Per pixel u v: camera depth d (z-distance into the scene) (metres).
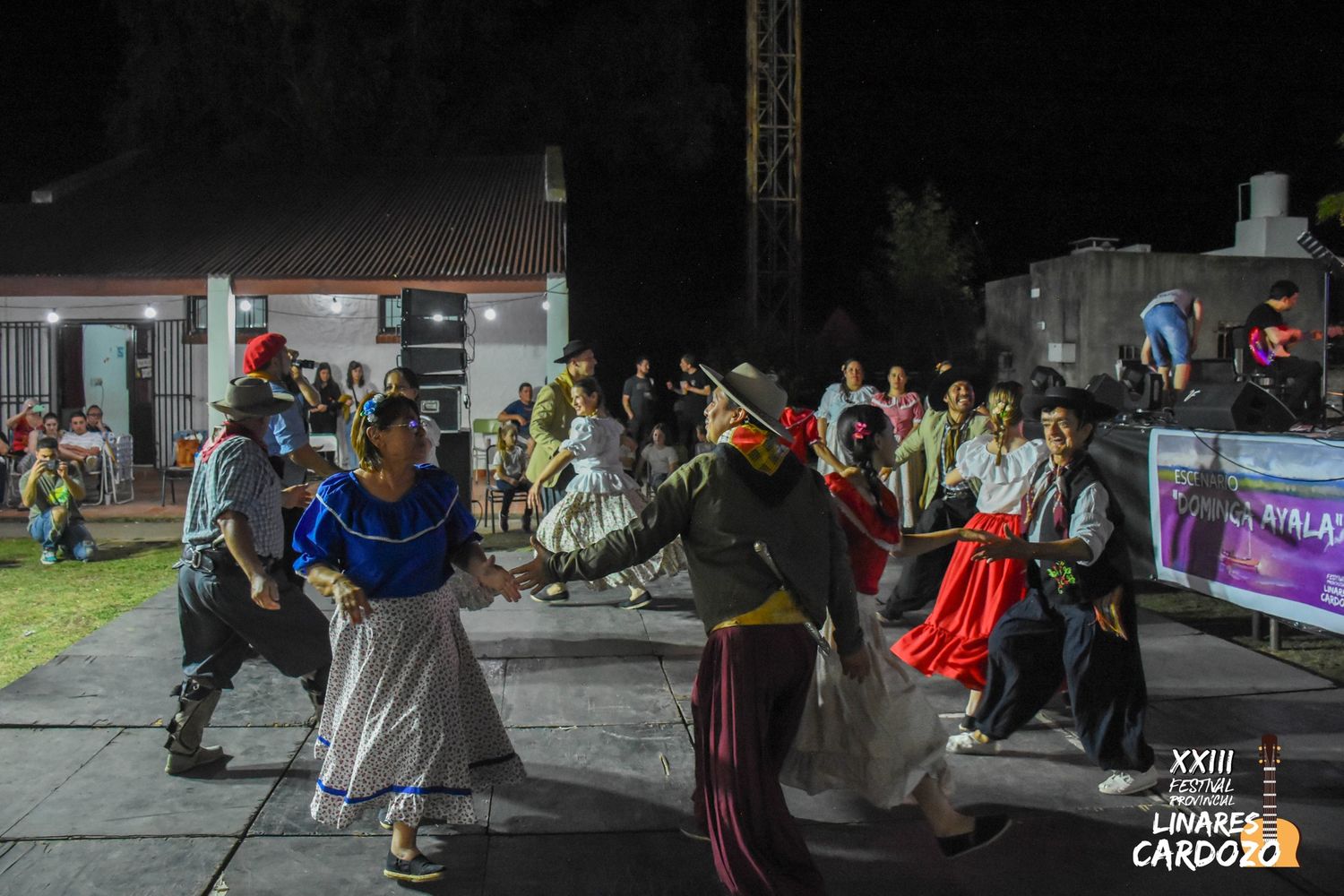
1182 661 6.38
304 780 4.61
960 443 7.49
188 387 17.69
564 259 15.92
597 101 27.52
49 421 13.75
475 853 3.98
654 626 7.22
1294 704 5.59
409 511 3.77
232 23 23.62
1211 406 7.23
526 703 5.62
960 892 3.71
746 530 3.41
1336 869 3.85
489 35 26.42
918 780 3.82
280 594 4.59
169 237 17.14
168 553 10.61
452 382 13.02
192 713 4.59
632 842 4.07
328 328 17.12
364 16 24.89
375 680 3.78
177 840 4.06
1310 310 20.47
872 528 3.95
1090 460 4.36
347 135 25.03
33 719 5.35
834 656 3.91
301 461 6.46
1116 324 20.31
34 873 3.80
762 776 3.32
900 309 24.28
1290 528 6.39
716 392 3.74
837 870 3.86
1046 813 4.30
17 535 11.70
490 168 22.80
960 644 5.08
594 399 7.36
